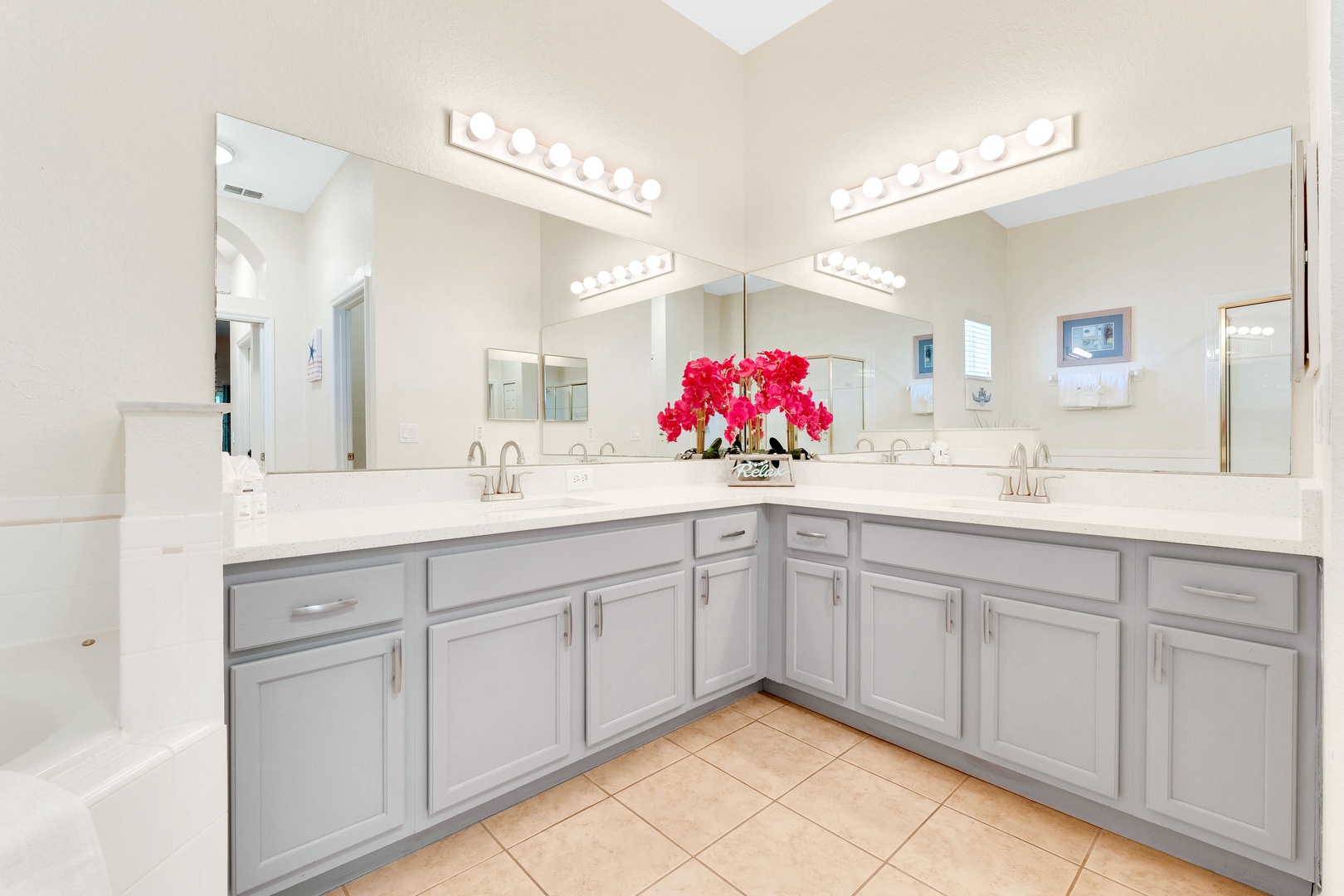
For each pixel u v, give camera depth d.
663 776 1.83
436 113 2.01
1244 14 1.72
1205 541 1.36
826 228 2.74
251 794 1.18
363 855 1.35
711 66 2.92
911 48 2.45
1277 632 1.29
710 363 2.87
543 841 1.52
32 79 1.34
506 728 1.57
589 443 2.43
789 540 2.27
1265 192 1.68
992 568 1.71
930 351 2.38
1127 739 1.49
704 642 2.11
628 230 2.58
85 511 1.38
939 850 1.49
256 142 1.66
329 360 1.78
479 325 2.11
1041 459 2.08
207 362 1.57
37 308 1.34
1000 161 2.19
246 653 1.19
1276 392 1.65
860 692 2.03
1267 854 1.30
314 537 1.30
